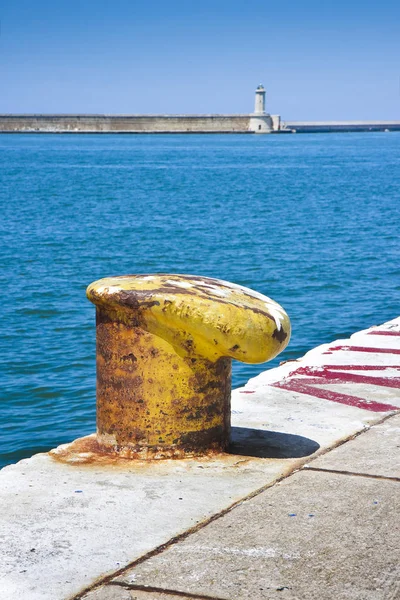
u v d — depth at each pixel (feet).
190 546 13.48
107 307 17.37
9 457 31.19
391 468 16.93
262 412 21.01
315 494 15.58
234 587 12.15
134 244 94.43
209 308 16.70
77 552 13.26
